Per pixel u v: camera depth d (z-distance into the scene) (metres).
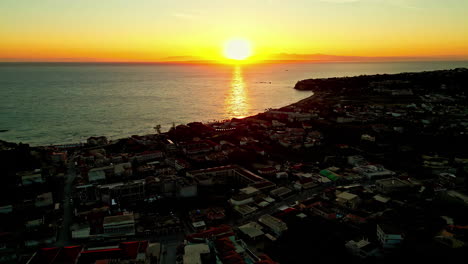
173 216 142.88
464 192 152.88
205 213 145.62
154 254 112.50
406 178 178.00
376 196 157.12
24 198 163.12
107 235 128.12
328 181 180.75
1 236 125.19
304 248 115.31
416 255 105.88
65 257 107.75
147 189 169.75
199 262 103.44
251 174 188.50
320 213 141.62
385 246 115.38
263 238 127.31
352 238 123.31
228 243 114.06
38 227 134.00
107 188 160.38
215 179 187.50
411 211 136.12
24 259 113.56
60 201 163.00
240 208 149.62
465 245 108.62
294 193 168.75
